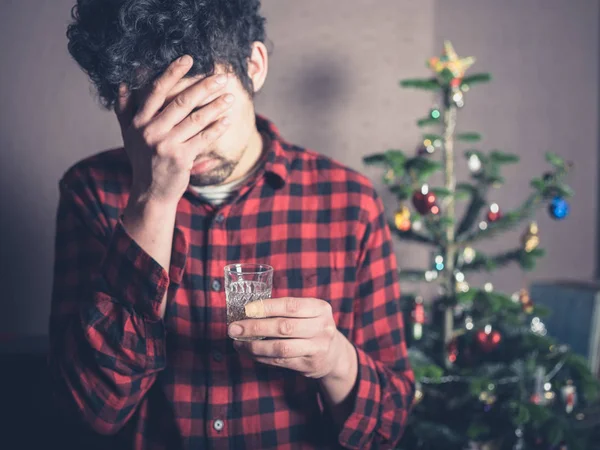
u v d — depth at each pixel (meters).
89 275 0.93
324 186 0.96
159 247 0.79
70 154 1.69
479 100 2.23
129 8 0.77
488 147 2.26
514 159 1.52
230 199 0.91
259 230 0.92
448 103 1.53
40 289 1.71
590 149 2.36
